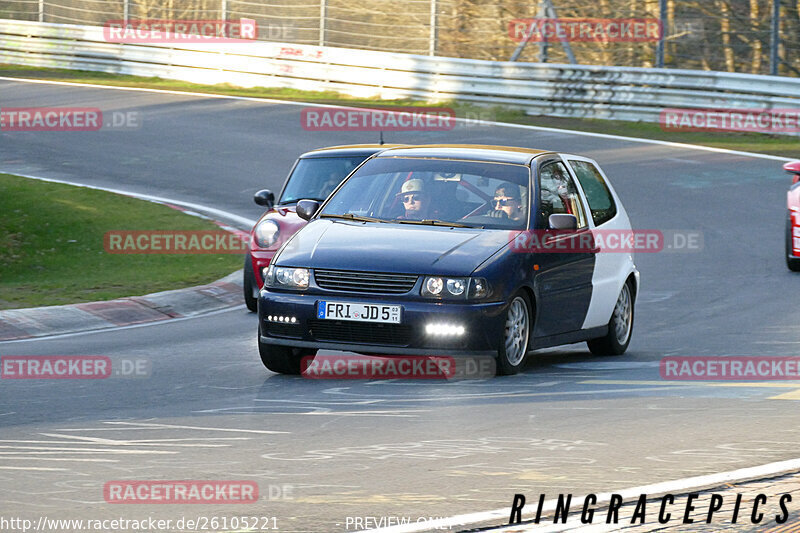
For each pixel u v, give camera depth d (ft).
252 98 314.35
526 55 385.50
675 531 47.65
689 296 135.44
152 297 134.51
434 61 310.86
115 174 231.09
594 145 252.42
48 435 67.41
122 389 84.64
